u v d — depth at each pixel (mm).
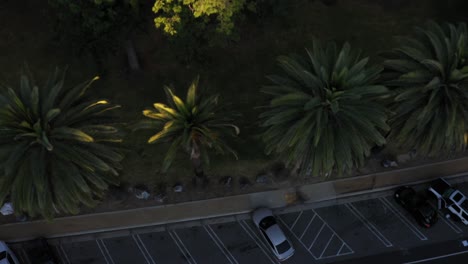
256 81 32406
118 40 26703
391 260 28250
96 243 28641
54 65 31797
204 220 29453
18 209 22266
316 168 23844
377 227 29281
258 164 30547
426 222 28672
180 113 23156
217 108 25453
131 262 28141
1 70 31453
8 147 21703
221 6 23594
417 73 23719
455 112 23188
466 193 30578
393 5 36125
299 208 29922
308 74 22703
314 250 28578
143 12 26797
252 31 32625
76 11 23766
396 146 30203
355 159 24906
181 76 32188
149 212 29406
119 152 24812
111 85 31609
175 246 28672
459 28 25297
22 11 33312
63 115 22906
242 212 29688
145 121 23750
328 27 34781
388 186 30672
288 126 24297
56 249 28406
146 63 32469
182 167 30344
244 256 28344
